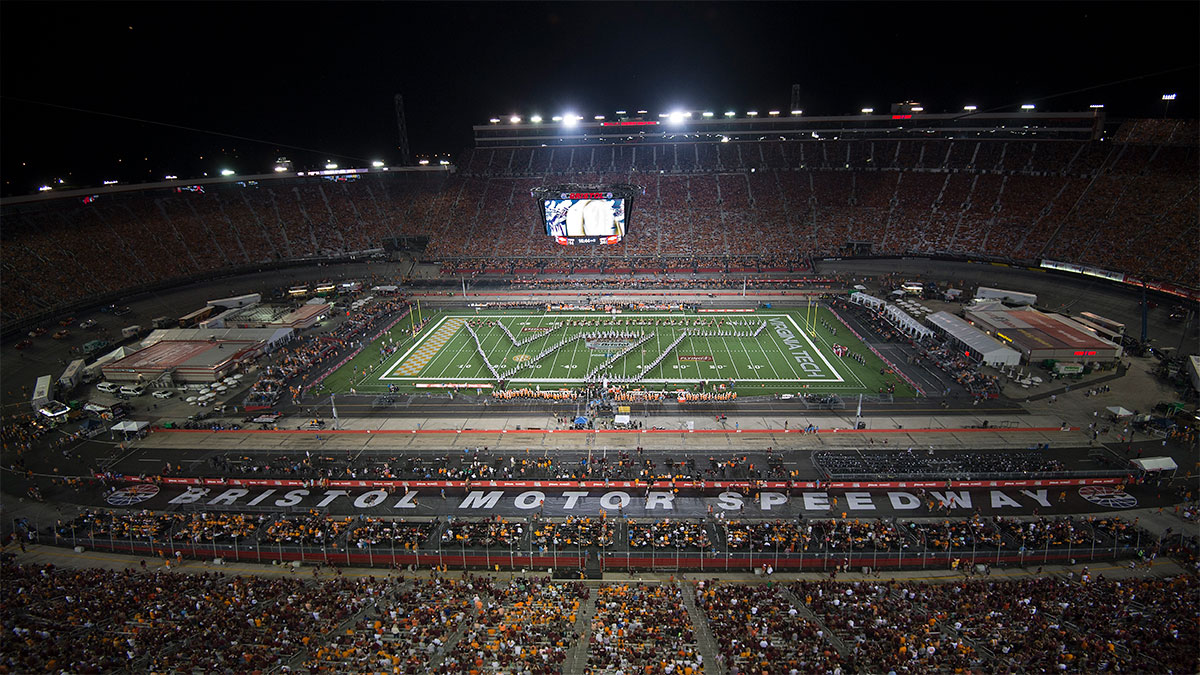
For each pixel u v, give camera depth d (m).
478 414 53.72
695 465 44.56
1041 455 44.91
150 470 45.75
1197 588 29.11
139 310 80.56
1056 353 59.91
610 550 35.22
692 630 26.02
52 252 81.81
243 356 65.69
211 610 27.84
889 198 102.81
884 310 78.06
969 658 23.28
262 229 102.81
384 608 28.50
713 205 107.25
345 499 41.56
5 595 29.64
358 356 68.19
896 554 33.75
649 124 123.38
